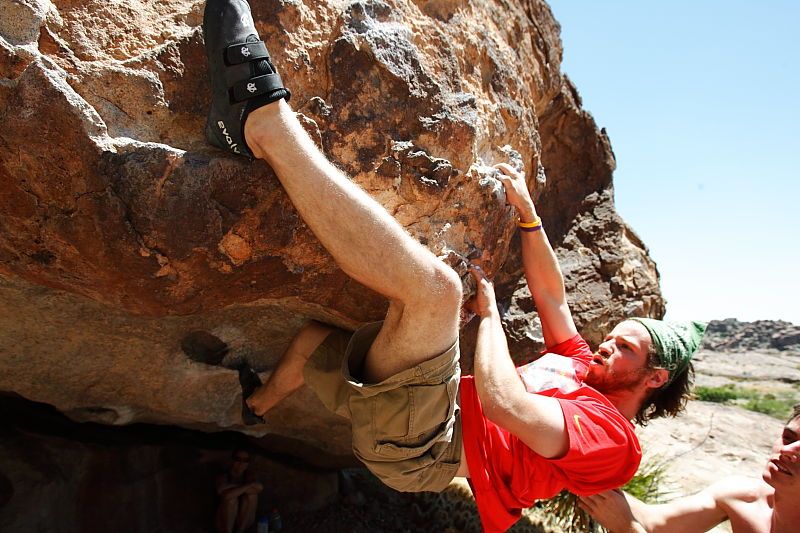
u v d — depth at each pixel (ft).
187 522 11.28
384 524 13.64
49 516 9.65
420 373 6.54
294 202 5.54
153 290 6.06
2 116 5.08
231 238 5.96
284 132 5.36
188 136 5.77
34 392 8.94
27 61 5.04
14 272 6.24
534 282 8.69
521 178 8.25
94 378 8.86
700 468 19.74
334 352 8.06
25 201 5.49
